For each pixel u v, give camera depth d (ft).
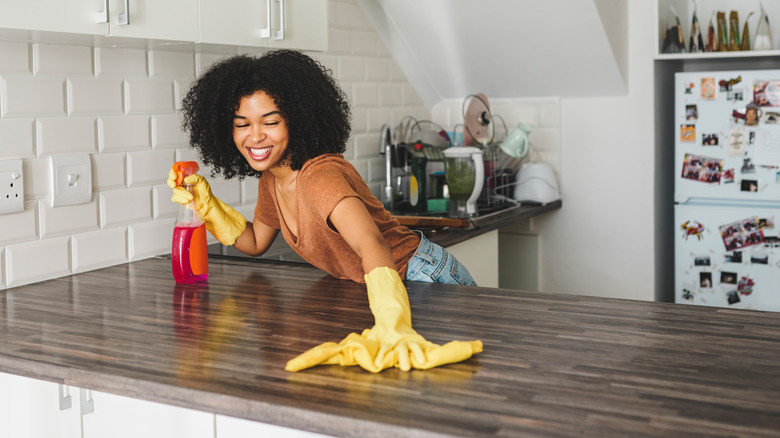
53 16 4.90
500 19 10.06
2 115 5.61
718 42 10.63
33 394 4.33
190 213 5.92
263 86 5.28
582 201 11.30
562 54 10.37
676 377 3.59
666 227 11.50
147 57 6.79
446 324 4.56
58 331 4.58
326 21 7.44
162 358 4.01
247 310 5.00
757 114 9.91
